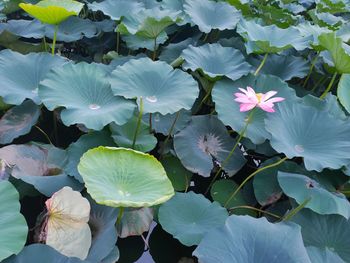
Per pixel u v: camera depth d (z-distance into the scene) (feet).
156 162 3.17
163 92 4.13
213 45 5.22
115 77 4.11
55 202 3.17
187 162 4.26
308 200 3.61
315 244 3.58
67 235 3.06
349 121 4.05
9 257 2.68
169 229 3.52
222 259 2.81
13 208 2.90
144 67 4.26
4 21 6.34
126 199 2.85
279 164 4.27
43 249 2.78
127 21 5.70
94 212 3.50
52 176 3.66
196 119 4.63
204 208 3.74
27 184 3.67
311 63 5.73
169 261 3.97
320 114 4.14
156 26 5.00
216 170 4.56
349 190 4.10
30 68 4.46
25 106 4.40
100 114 3.77
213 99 4.48
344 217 3.70
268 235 3.00
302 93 5.50
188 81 4.21
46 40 6.39
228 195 4.30
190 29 6.56
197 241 3.42
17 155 3.76
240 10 6.29
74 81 4.08
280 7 7.77
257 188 4.16
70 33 5.97
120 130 4.10
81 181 3.64
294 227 3.09
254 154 5.15
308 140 4.02
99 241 3.13
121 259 3.97
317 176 4.17
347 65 4.44
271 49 4.87
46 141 4.91
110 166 3.08
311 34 5.42
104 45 6.49
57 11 4.33
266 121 3.90
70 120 3.69
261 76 4.79
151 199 2.88
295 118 4.11
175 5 6.58
